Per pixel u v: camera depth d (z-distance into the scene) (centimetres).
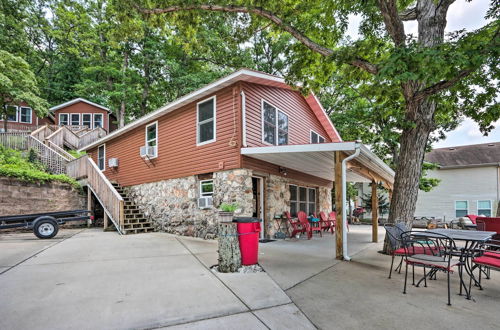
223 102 816
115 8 775
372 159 694
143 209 1098
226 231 455
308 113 1237
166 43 2042
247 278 416
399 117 845
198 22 802
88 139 2014
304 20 726
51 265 482
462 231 466
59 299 324
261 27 820
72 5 2422
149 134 1102
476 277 447
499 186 1608
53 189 1139
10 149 1360
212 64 2212
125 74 2209
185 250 628
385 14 572
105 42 2436
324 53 637
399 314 299
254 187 886
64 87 2891
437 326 271
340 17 703
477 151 1820
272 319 285
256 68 2081
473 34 469
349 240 905
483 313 302
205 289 363
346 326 272
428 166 1509
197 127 888
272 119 942
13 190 1027
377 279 430
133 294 342
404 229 495
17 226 809
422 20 632
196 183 886
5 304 308
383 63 491
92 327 258
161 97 2394
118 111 2464
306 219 913
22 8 2059
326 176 1226
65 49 2698
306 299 340
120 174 1262
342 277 438
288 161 846
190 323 271
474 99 659
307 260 553
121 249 638
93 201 1223
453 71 462
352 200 1838
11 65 1473
